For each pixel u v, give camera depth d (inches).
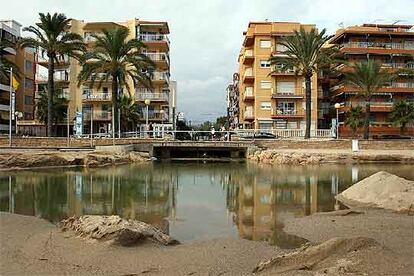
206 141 2244.1
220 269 388.8
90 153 1718.8
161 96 3319.4
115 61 2137.1
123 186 1051.3
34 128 3366.1
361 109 3181.6
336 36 3575.3
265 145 2257.6
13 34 3302.2
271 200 836.0
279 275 350.9
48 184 1070.4
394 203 719.7
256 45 3184.1
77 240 474.6
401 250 427.5
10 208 744.3
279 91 3186.5
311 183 1112.8
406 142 2242.9
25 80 3553.2
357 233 532.4
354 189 850.8
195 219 650.2
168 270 385.4
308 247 403.9
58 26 2085.4
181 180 1199.6
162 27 3427.7
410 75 3206.2
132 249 450.9
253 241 503.8
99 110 3280.0
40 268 388.5
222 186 1063.6
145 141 2250.2
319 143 2225.6
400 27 3690.9
